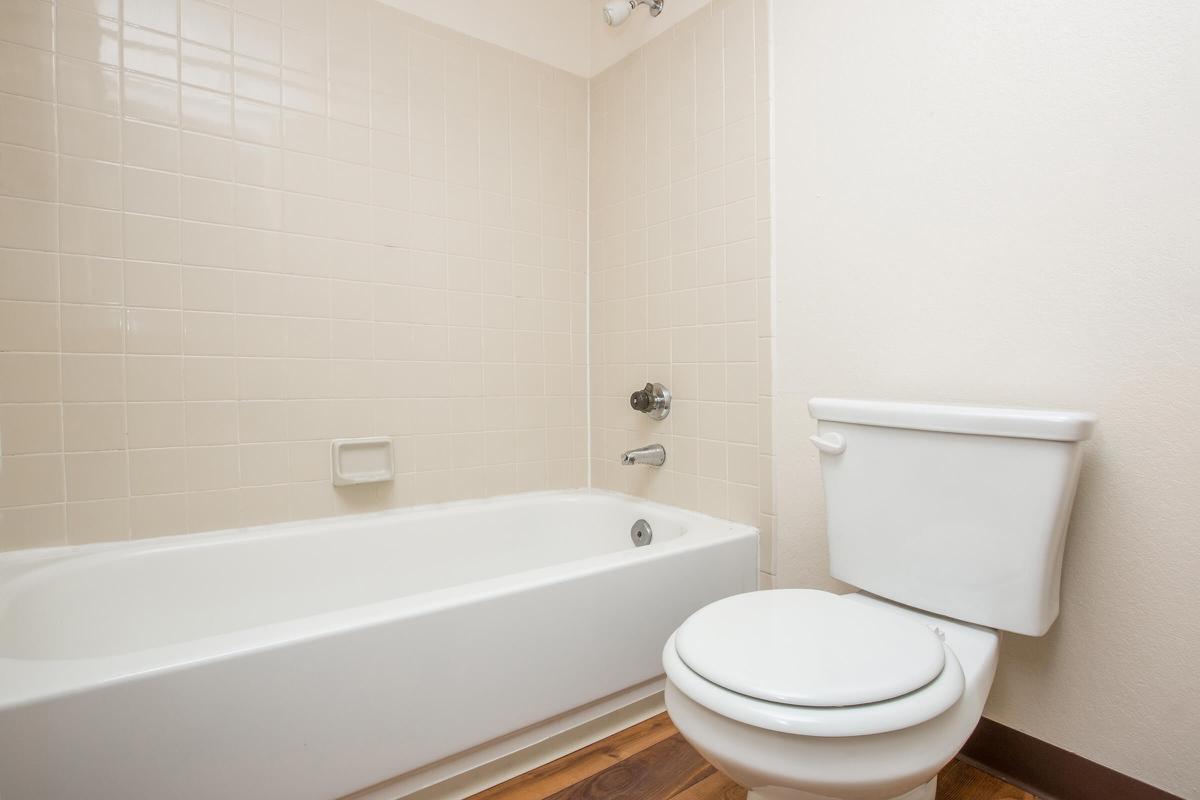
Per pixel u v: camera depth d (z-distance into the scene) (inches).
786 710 28.3
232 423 58.6
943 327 48.2
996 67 45.0
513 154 77.2
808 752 28.2
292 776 35.9
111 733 30.9
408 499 69.3
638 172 76.4
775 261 60.7
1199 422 36.6
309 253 62.5
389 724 39.4
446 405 72.1
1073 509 41.7
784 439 60.1
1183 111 36.9
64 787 29.8
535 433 79.9
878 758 28.1
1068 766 42.3
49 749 29.5
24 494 49.9
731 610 38.0
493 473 76.0
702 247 68.1
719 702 29.8
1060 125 41.9
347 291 64.8
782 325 60.2
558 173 81.5
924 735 29.1
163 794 32.2
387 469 67.1
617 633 51.1
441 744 41.6
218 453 58.0
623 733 52.7
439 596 42.8
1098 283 40.3
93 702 30.4
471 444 74.2
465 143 73.0
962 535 40.1
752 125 62.6
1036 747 43.8
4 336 49.1
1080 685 41.8
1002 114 44.8
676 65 71.1
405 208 68.6
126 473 53.9
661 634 54.3
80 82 51.5
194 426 56.8
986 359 45.8
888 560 44.0
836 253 55.5
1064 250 41.8
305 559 59.6
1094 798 41.1
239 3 58.4
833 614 37.0
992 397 45.4
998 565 38.7
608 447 81.7
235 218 58.5
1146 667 38.9
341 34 64.1
